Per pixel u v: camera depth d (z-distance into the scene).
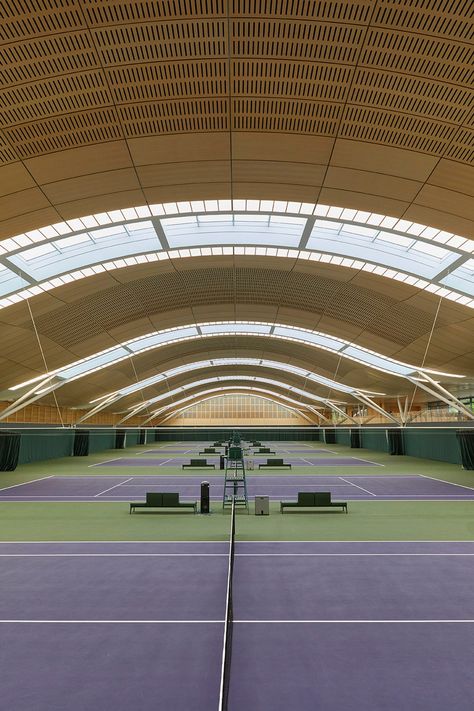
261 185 18.16
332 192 18.25
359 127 14.59
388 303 30.28
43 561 13.00
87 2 10.97
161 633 8.13
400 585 10.74
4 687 6.38
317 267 28.22
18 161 15.39
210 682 6.49
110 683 6.46
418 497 25.02
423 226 19.94
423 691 6.27
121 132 14.90
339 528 17.38
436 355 34.41
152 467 43.91
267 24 11.62
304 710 5.82
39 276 24.88
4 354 31.81
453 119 13.60
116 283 29.61
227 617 6.21
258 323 41.25
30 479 34.56
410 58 12.16
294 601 9.70
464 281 24.41
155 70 12.80
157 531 17.05
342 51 12.21
